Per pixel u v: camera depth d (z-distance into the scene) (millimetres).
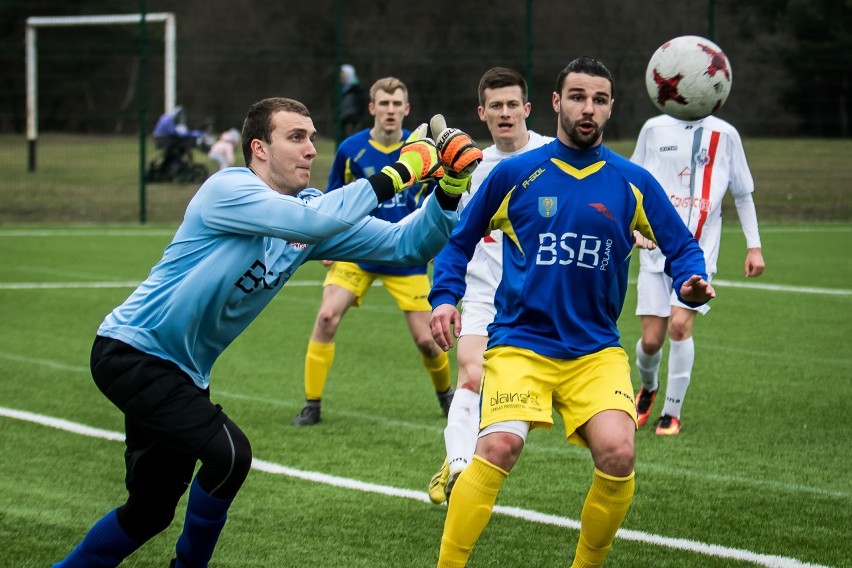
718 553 9016
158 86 68562
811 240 34906
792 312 22594
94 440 12906
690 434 13234
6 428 13430
